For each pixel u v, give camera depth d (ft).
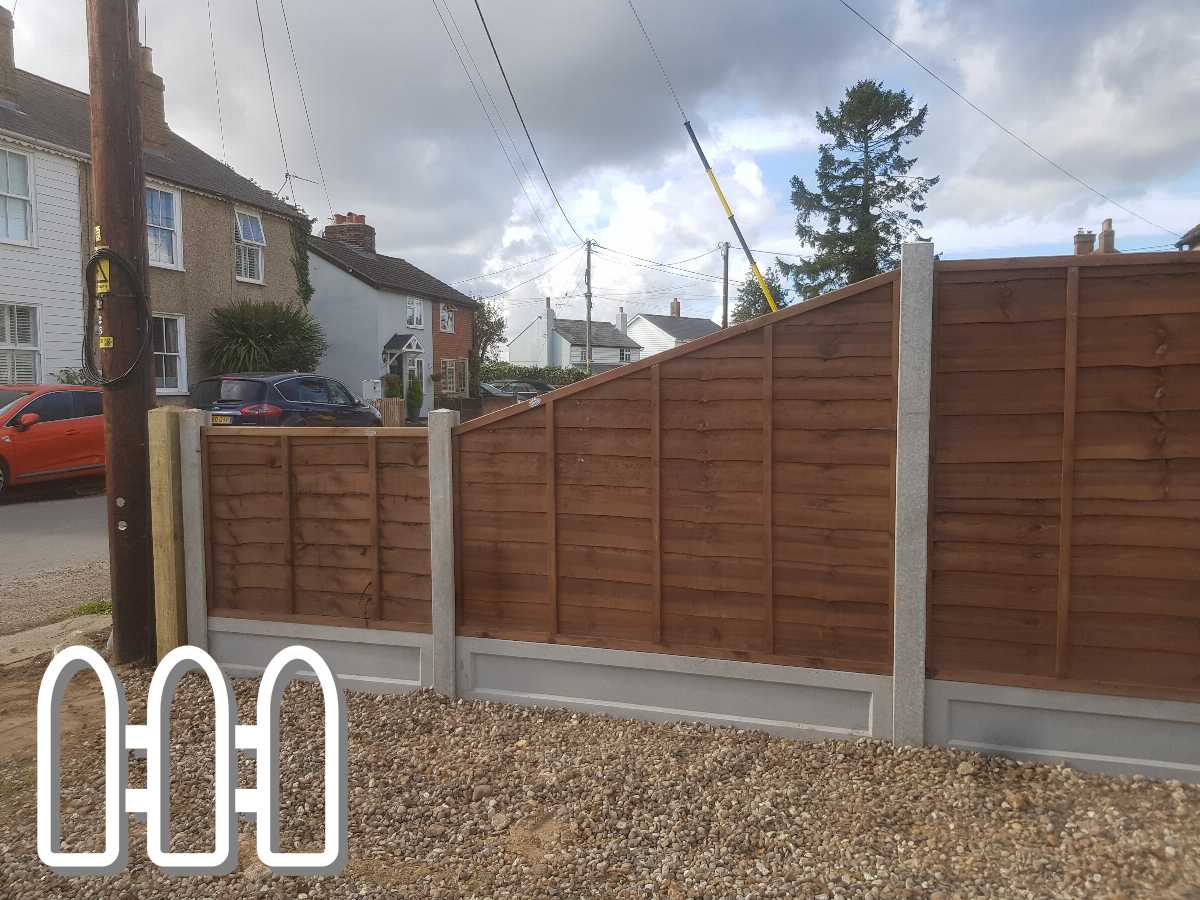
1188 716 11.39
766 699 13.46
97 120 17.06
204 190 65.00
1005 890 9.34
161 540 16.98
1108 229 62.18
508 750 13.26
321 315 88.07
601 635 14.33
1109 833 10.28
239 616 16.65
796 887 9.62
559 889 9.81
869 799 11.37
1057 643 11.89
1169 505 11.37
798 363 12.87
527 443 14.55
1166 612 11.46
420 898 9.77
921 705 12.43
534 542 14.62
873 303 12.48
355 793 12.17
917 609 12.35
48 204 52.95
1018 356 11.78
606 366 215.31
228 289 68.59
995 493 12.01
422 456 15.28
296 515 16.21
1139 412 11.42
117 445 17.35
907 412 12.17
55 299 53.47
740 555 13.41
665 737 13.43
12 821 11.78
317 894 9.92
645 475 13.87
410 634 15.47
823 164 114.83
